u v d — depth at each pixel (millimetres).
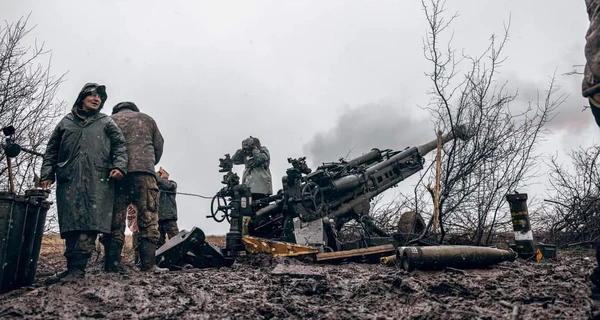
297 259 6852
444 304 3863
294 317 3711
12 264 4664
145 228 5941
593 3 3383
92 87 5551
